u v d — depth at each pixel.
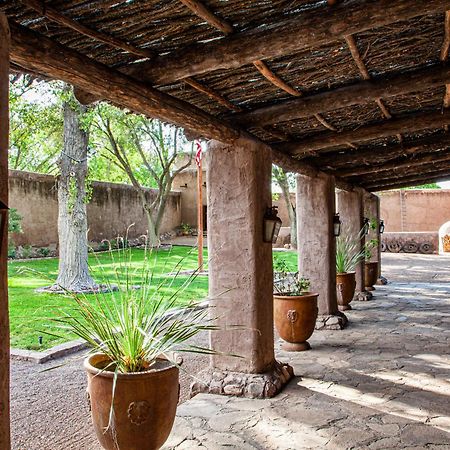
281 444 2.62
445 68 2.91
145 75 2.52
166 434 2.28
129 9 2.03
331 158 5.51
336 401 3.26
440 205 21.58
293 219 17.27
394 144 5.16
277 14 2.24
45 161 20.27
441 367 4.03
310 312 4.58
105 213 16.23
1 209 1.46
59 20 1.99
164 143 16.00
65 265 7.77
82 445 2.73
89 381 2.25
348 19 2.13
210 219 3.69
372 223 9.42
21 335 5.20
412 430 2.77
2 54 1.54
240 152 3.59
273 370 3.62
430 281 10.30
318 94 3.26
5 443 1.49
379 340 5.03
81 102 2.67
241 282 3.55
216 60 2.37
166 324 2.58
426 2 2.02
